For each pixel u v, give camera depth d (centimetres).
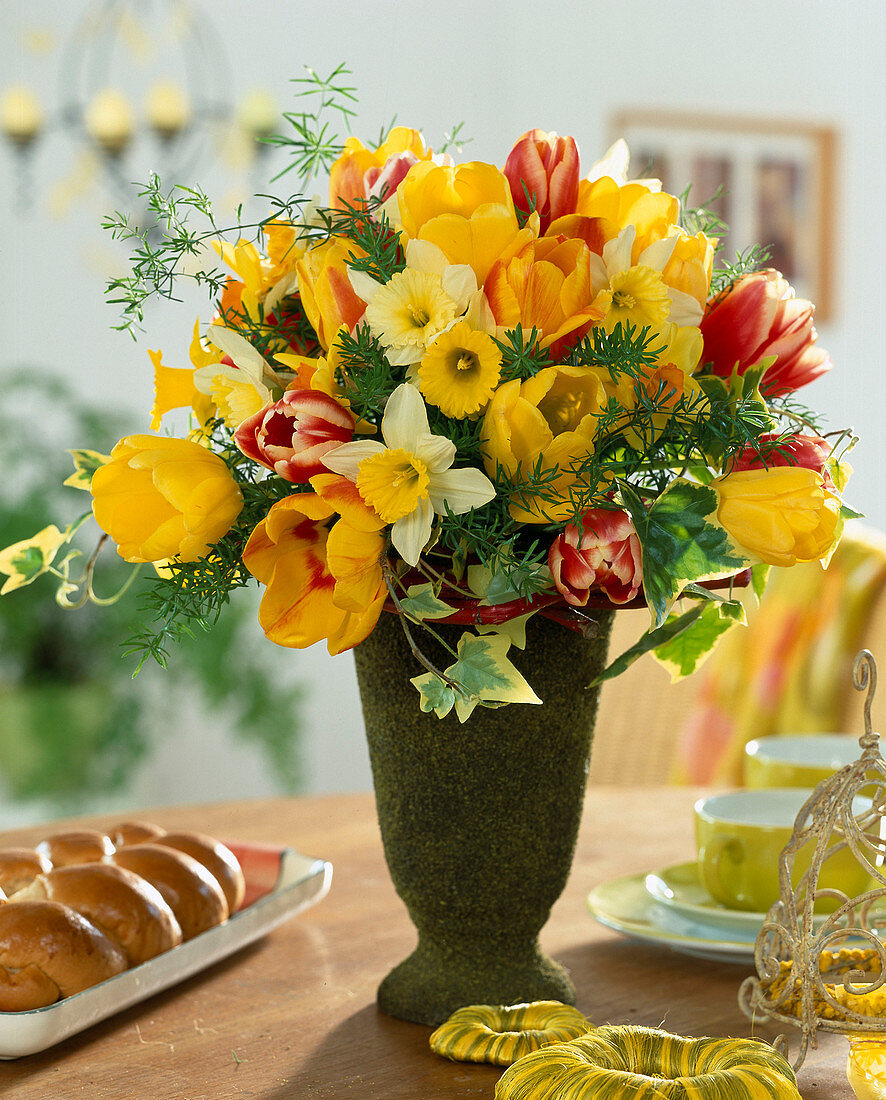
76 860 173
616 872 194
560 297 145
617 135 670
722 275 159
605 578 145
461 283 144
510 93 662
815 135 698
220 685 581
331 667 656
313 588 147
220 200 638
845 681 285
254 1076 153
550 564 146
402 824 158
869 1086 146
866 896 146
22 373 627
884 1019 145
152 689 596
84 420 618
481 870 157
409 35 652
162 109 614
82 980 157
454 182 147
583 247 145
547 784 157
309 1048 157
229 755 648
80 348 641
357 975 170
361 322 147
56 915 158
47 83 629
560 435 143
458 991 160
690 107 679
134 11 630
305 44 647
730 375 153
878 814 149
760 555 146
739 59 685
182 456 147
